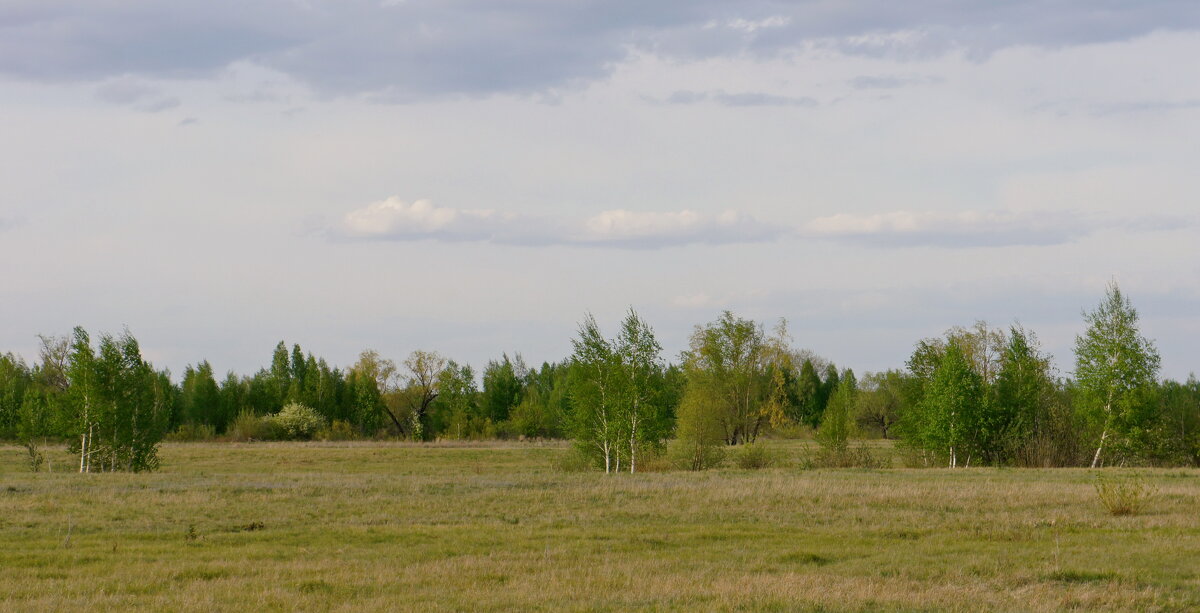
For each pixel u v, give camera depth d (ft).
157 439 161.68
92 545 68.28
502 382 391.45
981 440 173.17
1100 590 50.88
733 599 48.24
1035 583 53.47
